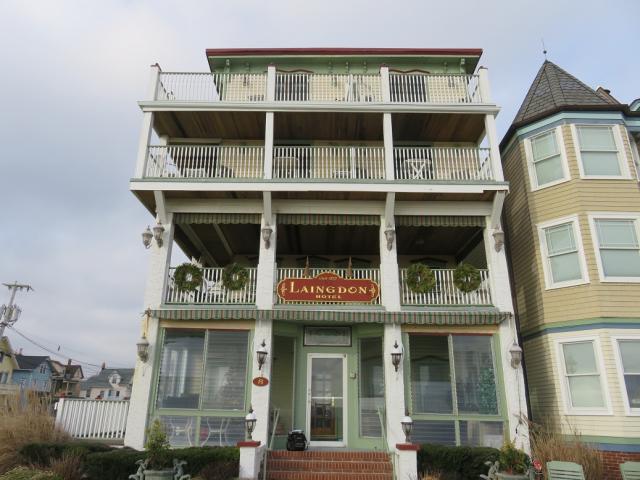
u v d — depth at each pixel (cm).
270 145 1360
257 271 1316
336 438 1314
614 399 1163
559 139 1416
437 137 1573
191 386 1227
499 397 1216
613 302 1238
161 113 1424
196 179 1308
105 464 1018
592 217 1318
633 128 1445
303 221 1352
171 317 1250
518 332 1509
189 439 1180
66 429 1277
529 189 1456
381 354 1348
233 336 1270
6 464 1049
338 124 1489
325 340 1393
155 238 1320
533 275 1412
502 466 995
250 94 1648
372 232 1545
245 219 1361
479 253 1634
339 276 1327
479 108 1391
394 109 1392
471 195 1332
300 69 1703
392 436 1175
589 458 1056
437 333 1275
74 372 6262
